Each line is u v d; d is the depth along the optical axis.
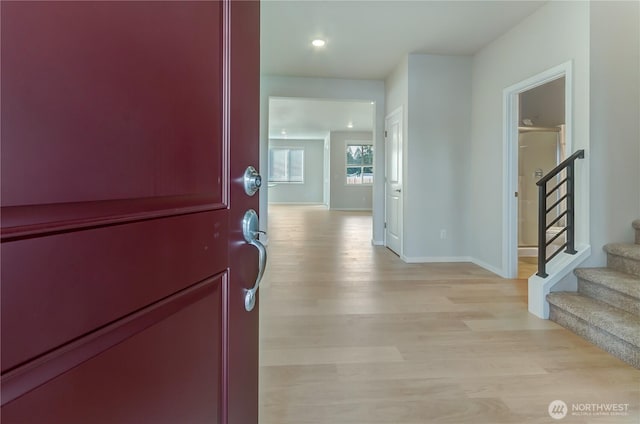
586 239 2.62
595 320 2.12
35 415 0.39
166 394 0.60
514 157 3.63
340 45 4.03
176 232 0.61
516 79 3.47
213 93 0.72
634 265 2.39
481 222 4.15
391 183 5.15
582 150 2.63
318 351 2.06
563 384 1.72
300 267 4.11
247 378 0.89
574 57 2.73
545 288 2.56
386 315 2.62
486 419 1.47
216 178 0.73
